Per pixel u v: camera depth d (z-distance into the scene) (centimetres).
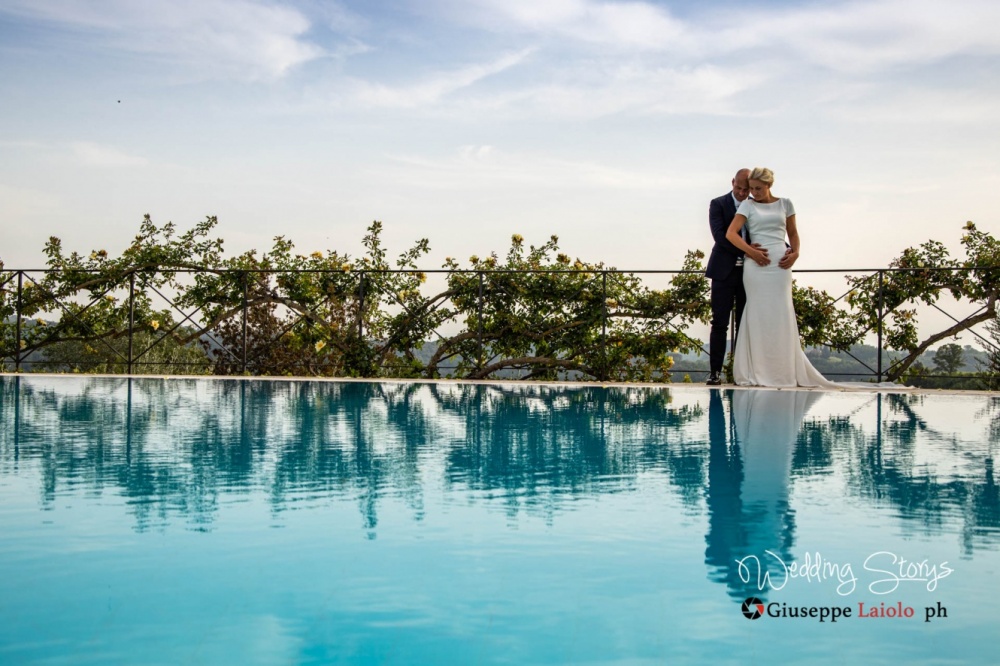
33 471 228
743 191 546
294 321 747
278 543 155
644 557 148
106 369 745
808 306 678
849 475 227
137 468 233
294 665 103
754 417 372
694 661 105
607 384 587
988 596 129
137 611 121
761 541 158
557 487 209
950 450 271
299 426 333
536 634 113
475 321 732
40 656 106
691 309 696
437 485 211
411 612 121
